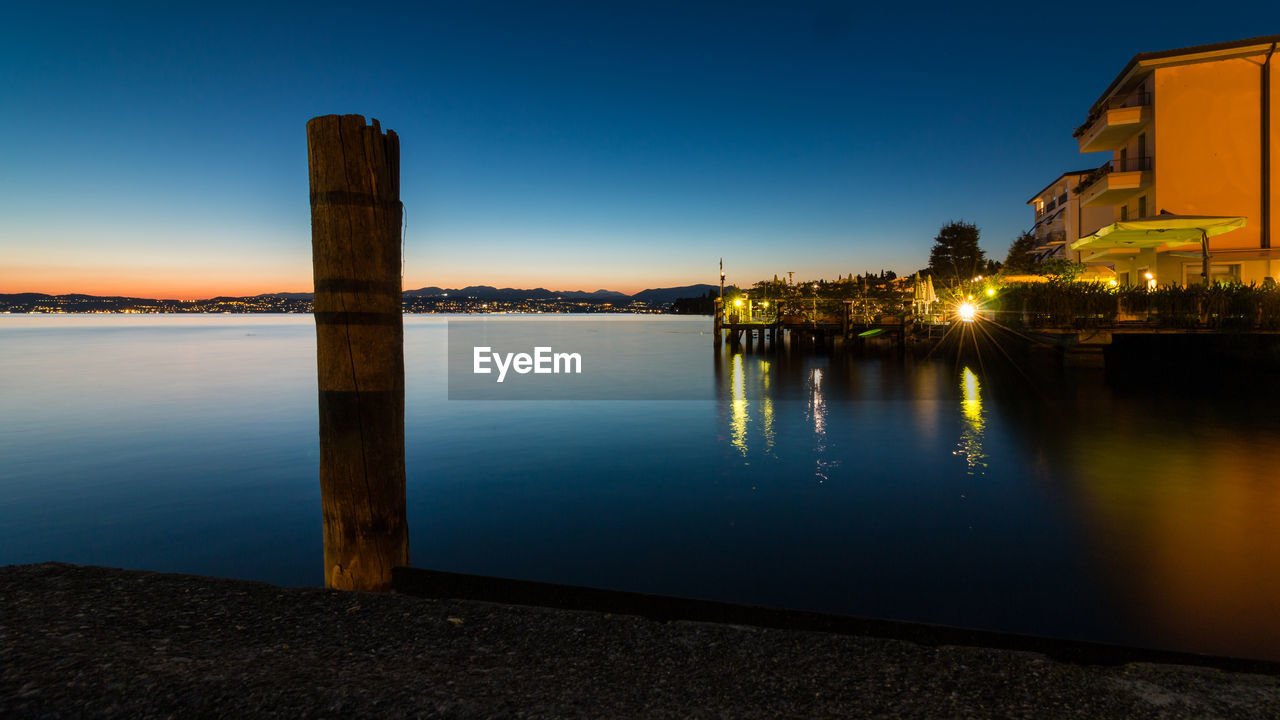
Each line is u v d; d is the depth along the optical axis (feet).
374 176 10.78
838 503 23.47
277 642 7.54
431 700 6.05
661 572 17.67
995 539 19.38
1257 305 58.70
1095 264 115.55
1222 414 41.37
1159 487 24.71
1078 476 26.45
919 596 15.62
